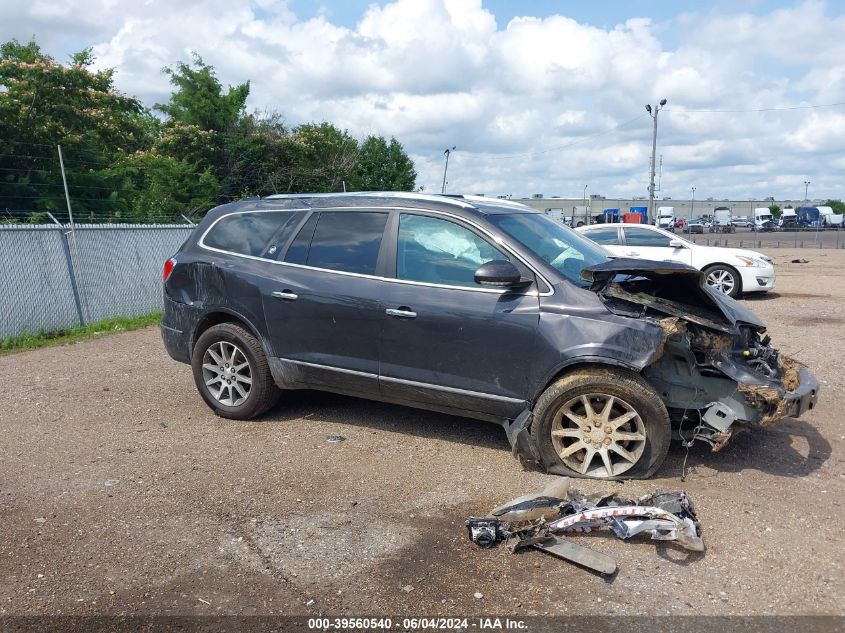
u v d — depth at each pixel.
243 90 30.91
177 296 6.06
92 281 11.32
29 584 3.45
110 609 3.24
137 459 5.06
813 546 3.75
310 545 3.81
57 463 5.00
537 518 3.88
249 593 3.37
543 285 4.66
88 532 3.97
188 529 4.00
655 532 3.71
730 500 4.28
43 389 7.06
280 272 5.54
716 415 4.46
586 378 4.44
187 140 27.94
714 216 70.50
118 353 8.95
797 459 4.94
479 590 3.37
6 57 22.06
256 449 5.22
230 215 6.04
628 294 4.57
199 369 5.95
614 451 4.52
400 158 43.78
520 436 4.59
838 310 11.70
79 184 19.50
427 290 4.95
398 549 3.76
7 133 18.58
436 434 5.49
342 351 5.27
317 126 34.72
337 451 5.16
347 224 5.42
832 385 6.81
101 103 22.16
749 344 4.92
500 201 5.80
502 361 4.70
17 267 10.11
